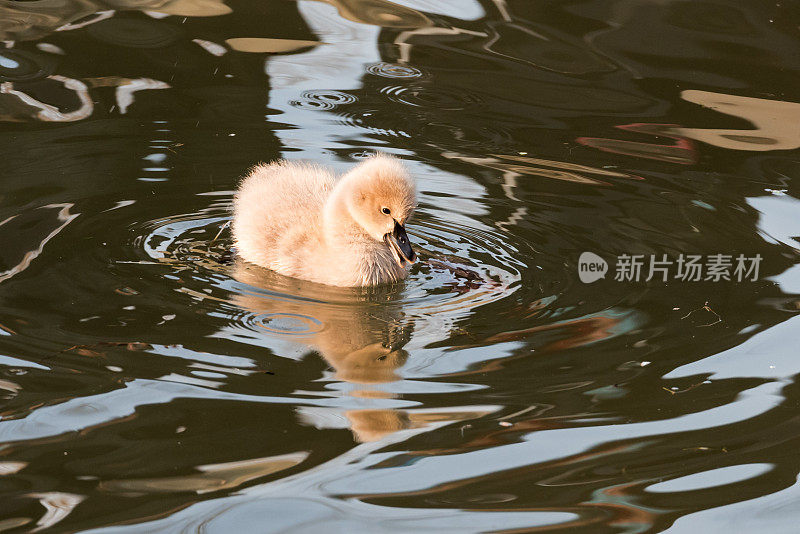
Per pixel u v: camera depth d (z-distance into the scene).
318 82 12.89
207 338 7.45
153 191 9.96
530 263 8.89
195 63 13.20
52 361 6.98
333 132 11.55
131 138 11.13
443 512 5.60
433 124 11.89
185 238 9.16
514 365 7.20
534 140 11.54
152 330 7.51
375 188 8.51
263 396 6.68
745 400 6.81
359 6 15.27
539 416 6.57
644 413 6.63
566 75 13.24
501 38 14.33
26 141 10.88
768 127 11.93
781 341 7.58
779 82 13.04
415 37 14.34
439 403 6.68
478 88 12.84
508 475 5.96
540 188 10.41
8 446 6.03
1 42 13.36
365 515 5.57
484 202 10.09
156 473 5.86
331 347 7.40
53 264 8.43
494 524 5.51
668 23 14.62
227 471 5.90
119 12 14.62
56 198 9.64
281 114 11.96
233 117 11.83
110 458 5.96
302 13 14.95
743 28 14.44
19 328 7.39
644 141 11.58
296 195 9.38
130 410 6.46
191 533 5.37
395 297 8.33
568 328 7.75
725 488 5.89
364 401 6.67
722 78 13.16
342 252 8.66
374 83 12.88
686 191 10.38
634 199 10.19
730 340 7.59
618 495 5.80
